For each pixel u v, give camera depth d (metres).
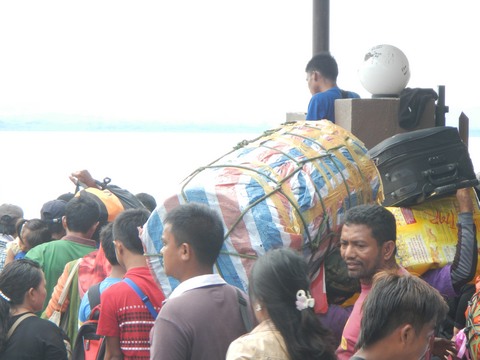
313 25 6.93
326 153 3.38
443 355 2.88
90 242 4.31
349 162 3.44
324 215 3.20
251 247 2.96
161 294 3.09
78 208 4.27
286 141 3.45
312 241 3.16
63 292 3.81
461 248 3.56
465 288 3.71
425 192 3.70
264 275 2.17
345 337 2.67
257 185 3.08
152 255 3.02
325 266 3.38
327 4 6.91
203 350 2.41
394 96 5.45
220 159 3.40
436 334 3.21
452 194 3.87
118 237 3.20
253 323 2.50
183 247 2.59
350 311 3.40
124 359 3.06
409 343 1.99
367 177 3.52
